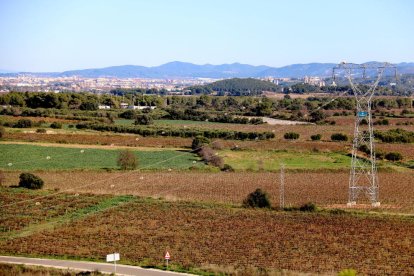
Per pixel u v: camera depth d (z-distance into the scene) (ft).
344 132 581.12
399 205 314.14
